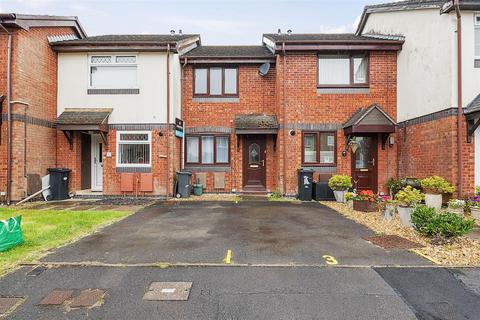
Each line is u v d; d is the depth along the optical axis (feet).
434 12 35.01
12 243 19.02
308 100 43.11
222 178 46.73
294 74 43.09
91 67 43.29
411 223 24.64
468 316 11.80
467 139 32.04
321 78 43.55
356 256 18.22
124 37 51.90
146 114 42.45
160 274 15.47
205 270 16.02
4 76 35.83
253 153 47.29
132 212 31.73
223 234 23.20
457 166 32.12
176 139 44.32
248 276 15.28
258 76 47.26
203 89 47.47
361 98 43.24
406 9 39.75
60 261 17.11
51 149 41.83
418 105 37.96
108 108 42.75
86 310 12.07
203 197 43.32
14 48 35.81
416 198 25.26
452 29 32.30
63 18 43.42
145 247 19.84
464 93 32.22
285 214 30.89
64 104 42.93
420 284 14.43
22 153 36.70
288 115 43.04
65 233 22.67
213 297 13.12
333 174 42.88
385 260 17.53
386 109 43.09
